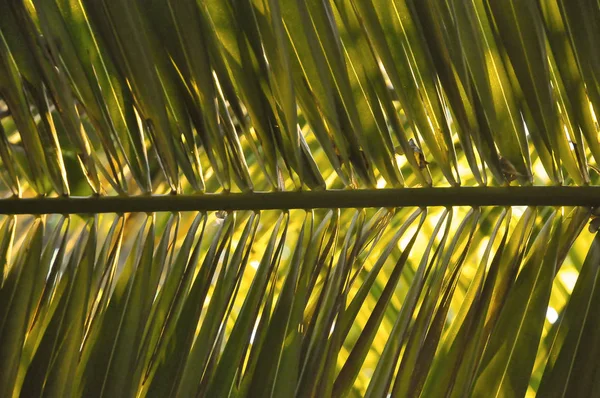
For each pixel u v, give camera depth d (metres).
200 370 1.88
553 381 1.88
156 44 1.89
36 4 1.87
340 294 1.90
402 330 1.89
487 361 1.89
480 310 1.90
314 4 1.89
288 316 1.90
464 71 1.90
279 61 1.88
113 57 1.89
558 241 1.91
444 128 1.91
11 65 1.90
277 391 1.87
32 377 1.89
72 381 1.89
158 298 1.91
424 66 1.90
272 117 1.91
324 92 1.90
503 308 1.91
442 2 1.89
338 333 1.89
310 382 1.88
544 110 1.90
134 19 1.88
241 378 1.91
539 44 1.89
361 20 1.90
